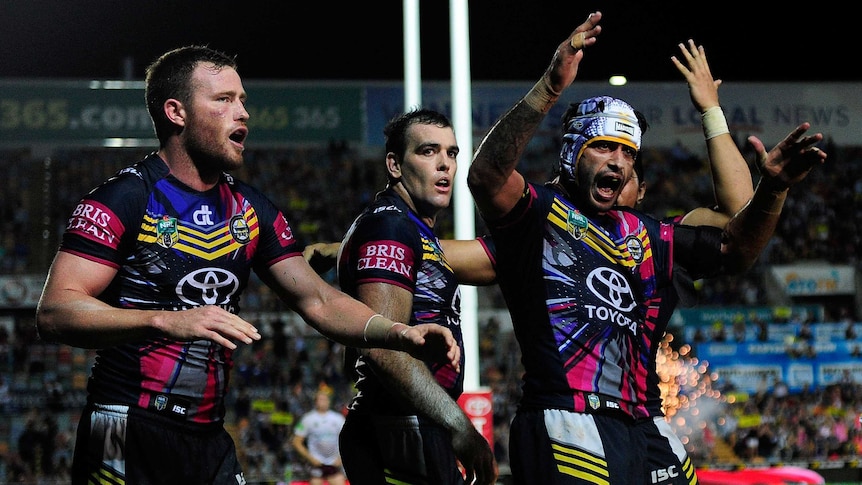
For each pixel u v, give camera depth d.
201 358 3.46
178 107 3.44
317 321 3.54
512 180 3.76
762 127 27.41
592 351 3.77
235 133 3.49
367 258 3.99
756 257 4.10
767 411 21.67
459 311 4.25
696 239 4.08
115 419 3.38
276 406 20.58
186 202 3.46
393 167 4.38
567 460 3.67
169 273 3.40
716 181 4.49
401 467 4.02
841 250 26.61
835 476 18.27
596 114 3.87
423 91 26.30
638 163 4.59
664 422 3.97
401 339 3.11
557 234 3.86
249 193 3.65
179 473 3.42
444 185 4.33
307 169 28.11
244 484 3.66
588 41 3.45
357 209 27.69
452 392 4.14
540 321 3.81
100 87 25.55
